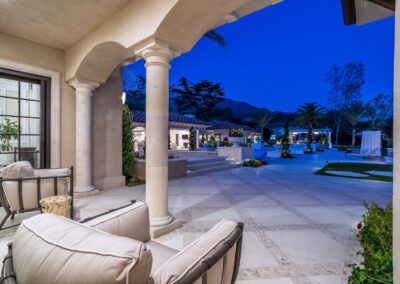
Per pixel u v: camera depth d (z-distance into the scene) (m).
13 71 4.48
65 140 5.14
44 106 4.92
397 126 1.26
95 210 4.14
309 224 3.51
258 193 5.52
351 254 2.60
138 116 14.82
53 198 3.03
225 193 5.50
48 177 3.16
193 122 19.73
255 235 3.11
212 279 1.11
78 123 5.01
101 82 5.19
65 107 5.13
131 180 6.49
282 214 3.97
